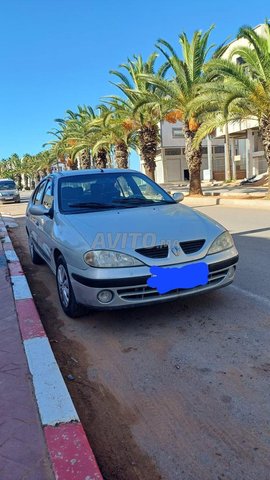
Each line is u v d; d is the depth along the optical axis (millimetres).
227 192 23078
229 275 4418
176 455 2477
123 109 24875
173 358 3623
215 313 4527
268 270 6176
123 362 3635
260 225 10797
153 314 4613
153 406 2969
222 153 50094
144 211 4867
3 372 3350
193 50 18906
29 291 5348
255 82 14844
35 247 7102
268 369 3338
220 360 3523
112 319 4570
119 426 2777
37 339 3854
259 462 2375
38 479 2230
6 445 2502
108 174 5824
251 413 2807
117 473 2363
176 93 19828
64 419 2668
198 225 4449
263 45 14461
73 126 37250
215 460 2414
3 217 18281
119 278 3908
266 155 16500
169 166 50375
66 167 57625
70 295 4531
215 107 18172
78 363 3689
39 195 6859
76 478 2197
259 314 4434
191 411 2873
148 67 23188
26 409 2846
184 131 21828
